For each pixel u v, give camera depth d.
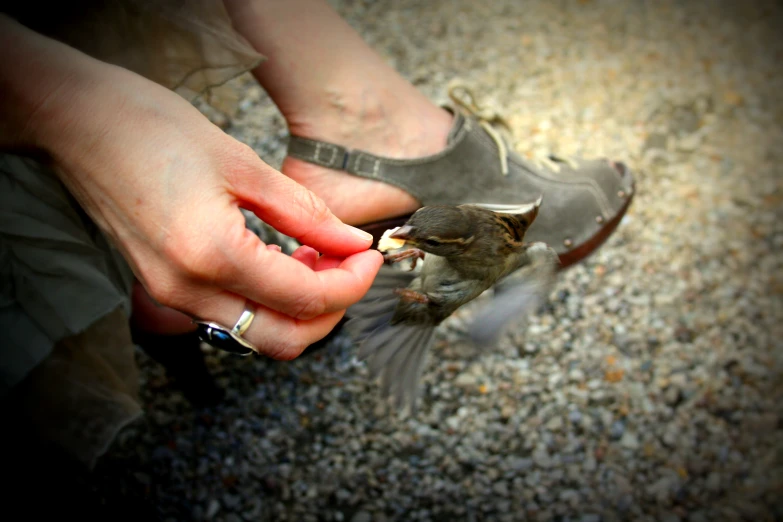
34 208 0.56
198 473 0.69
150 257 0.49
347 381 0.74
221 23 0.59
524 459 0.71
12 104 0.48
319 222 0.50
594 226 0.67
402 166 0.64
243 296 0.49
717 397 0.74
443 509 0.69
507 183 0.66
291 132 0.65
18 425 0.58
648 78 1.01
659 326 0.77
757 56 1.04
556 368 0.75
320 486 0.69
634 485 0.70
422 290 0.53
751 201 0.88
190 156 0.48
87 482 0.66
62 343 0.59
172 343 0.66
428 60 1.01
